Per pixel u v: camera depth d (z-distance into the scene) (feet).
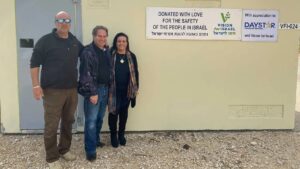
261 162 9.79
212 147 10.75
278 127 12.23
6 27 11.03
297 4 11.71
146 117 11.75
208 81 11.76
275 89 12.02
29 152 10.28
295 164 9.71
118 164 9.59
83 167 9.38
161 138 11.42
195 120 11.91
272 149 10.68
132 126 11.76
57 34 8.95
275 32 11.75
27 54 11.19
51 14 11.07
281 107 12.15
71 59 9.05
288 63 11.93
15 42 11.10
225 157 10.07
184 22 11.44
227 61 11.74
